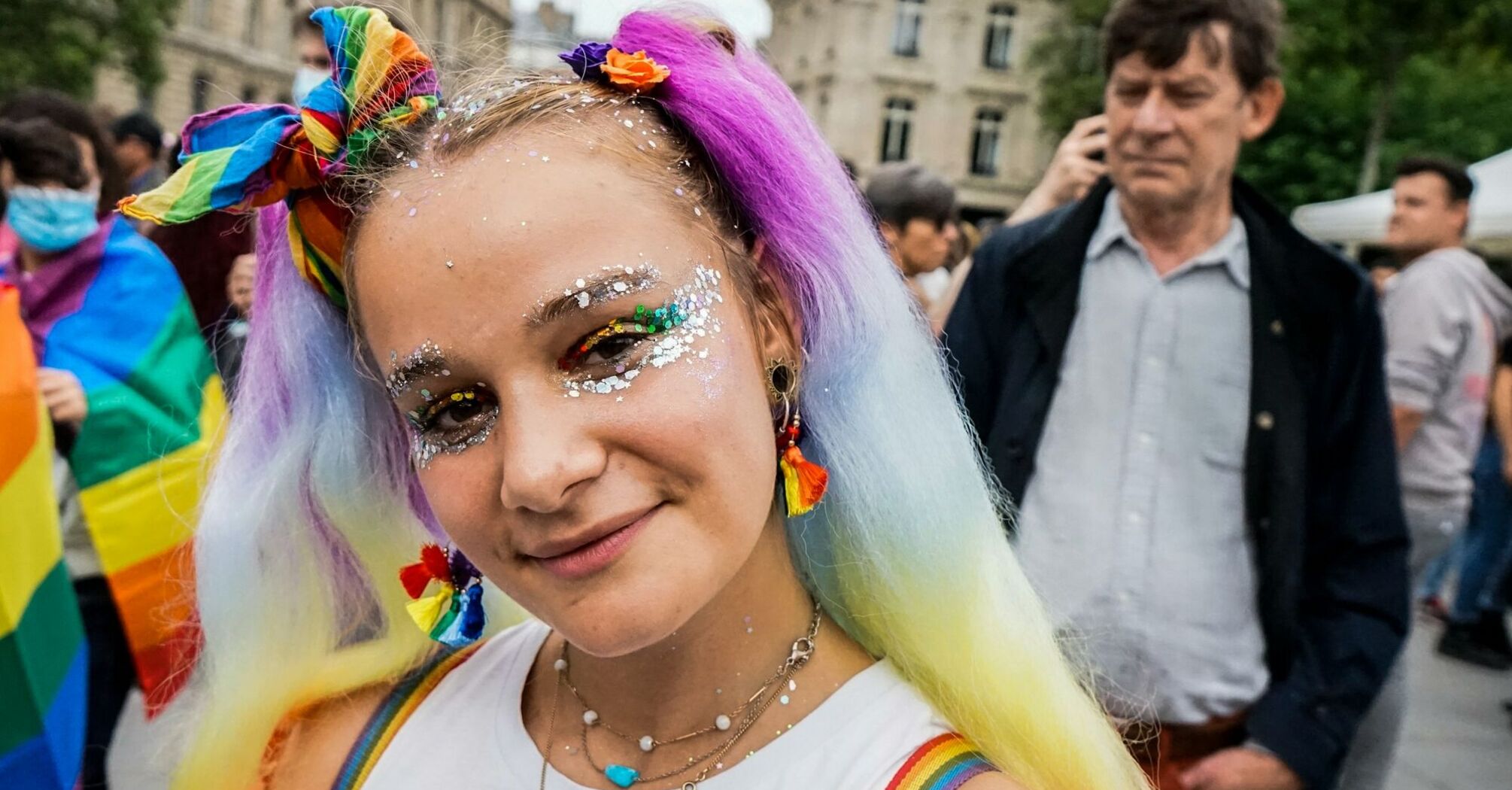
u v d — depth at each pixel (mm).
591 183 748
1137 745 1564
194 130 877
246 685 1090
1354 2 11180
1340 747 1499
